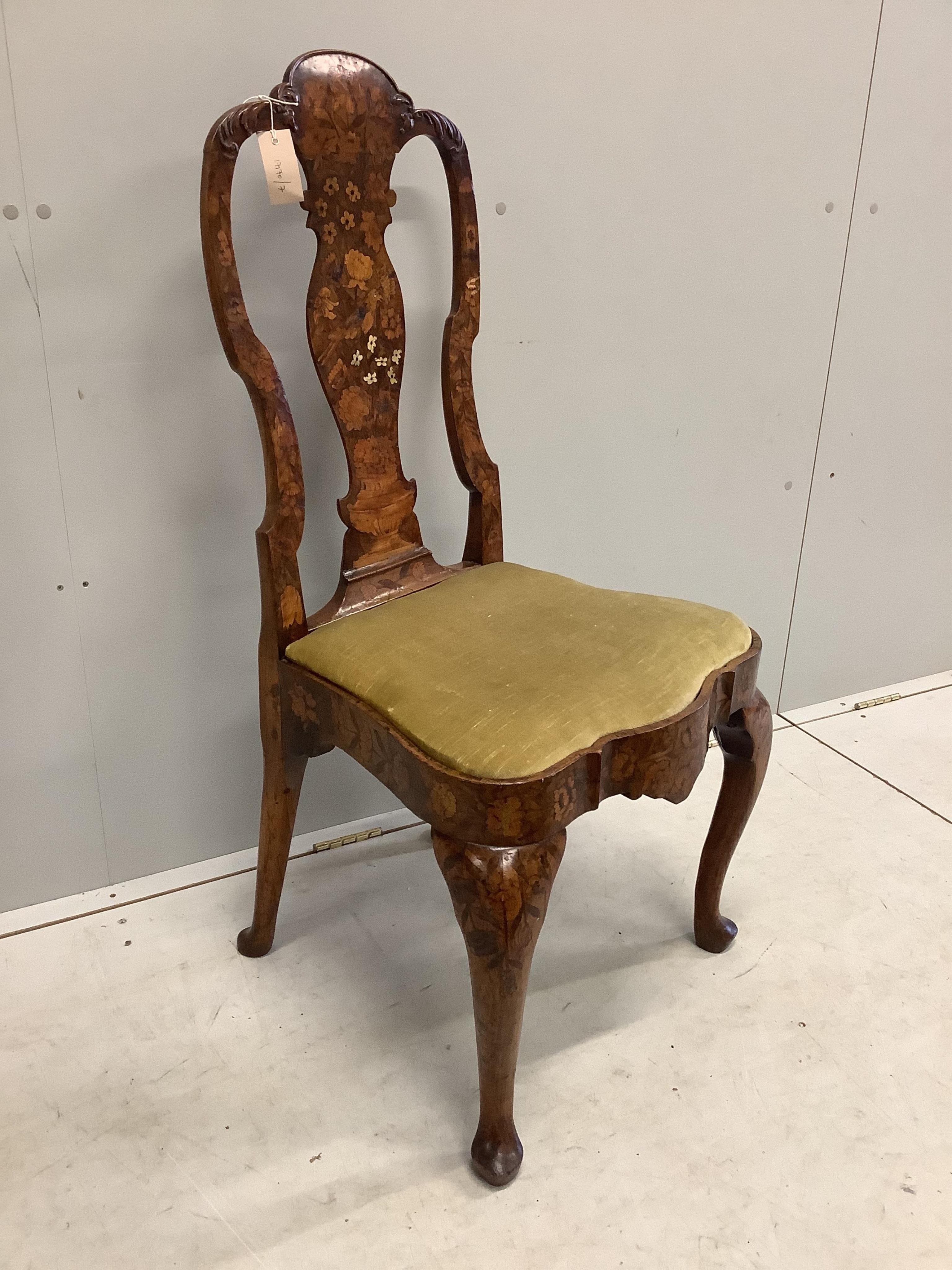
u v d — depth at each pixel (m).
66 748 1.21
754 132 1.31
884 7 1.32
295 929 1.24
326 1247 0.85
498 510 1.17
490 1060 0.85
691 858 1.37
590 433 1.37
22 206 0.97
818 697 1.82
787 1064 1.03
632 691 0.86
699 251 1.34
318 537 1.25
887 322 1.54
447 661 0.89
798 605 1.70
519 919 0.79
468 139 1.14
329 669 0.93
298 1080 1.01
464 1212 0.88
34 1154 0.93
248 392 1.08
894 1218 0.87
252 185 1.06
